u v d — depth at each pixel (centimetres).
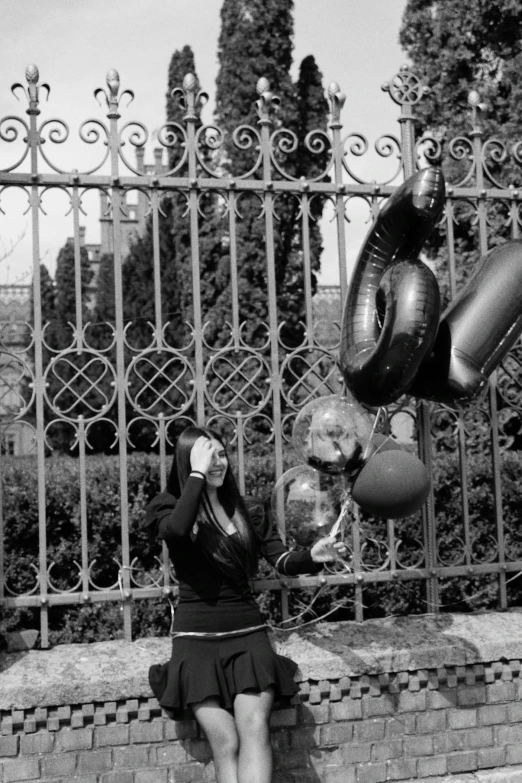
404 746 337
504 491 468
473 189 385
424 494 301
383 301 311
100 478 433
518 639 351
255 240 1082
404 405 374
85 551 341
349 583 368
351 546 376
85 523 342
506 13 780
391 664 334
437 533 455
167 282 1603
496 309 313
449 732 343
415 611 448
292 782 323
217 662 294
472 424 659
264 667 295
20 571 417
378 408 333
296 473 329
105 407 339
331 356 365
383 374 299
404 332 290
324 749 328
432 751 340
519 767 348
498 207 671
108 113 345
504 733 349
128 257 1653
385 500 297
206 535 304
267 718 292
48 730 304
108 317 1628
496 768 346
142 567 432
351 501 324
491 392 389
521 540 468
